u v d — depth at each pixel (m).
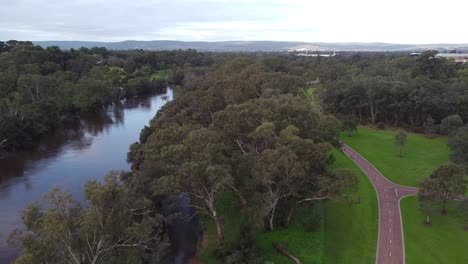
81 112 158.25
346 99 136.88
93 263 35.31
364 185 78.25
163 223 60.50
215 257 52.19
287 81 95.81
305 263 49.97
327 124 71.69
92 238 36.38
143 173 57.97
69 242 34.19
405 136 98.44
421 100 122.00
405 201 71.19
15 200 74.25
